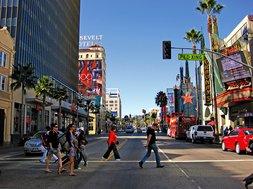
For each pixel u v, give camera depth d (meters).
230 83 40.38
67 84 93.81
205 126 36.00
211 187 9.47
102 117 153.00
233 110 45.72
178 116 47.59
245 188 9.31
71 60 100.12
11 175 12.05
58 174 12.24
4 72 42.69
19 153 23.94
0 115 42.34
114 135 17.34
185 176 11.59
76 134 14.62
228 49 40.16
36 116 57.75
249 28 39.28
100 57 154.25
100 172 12.74
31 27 63.16
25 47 59.66
